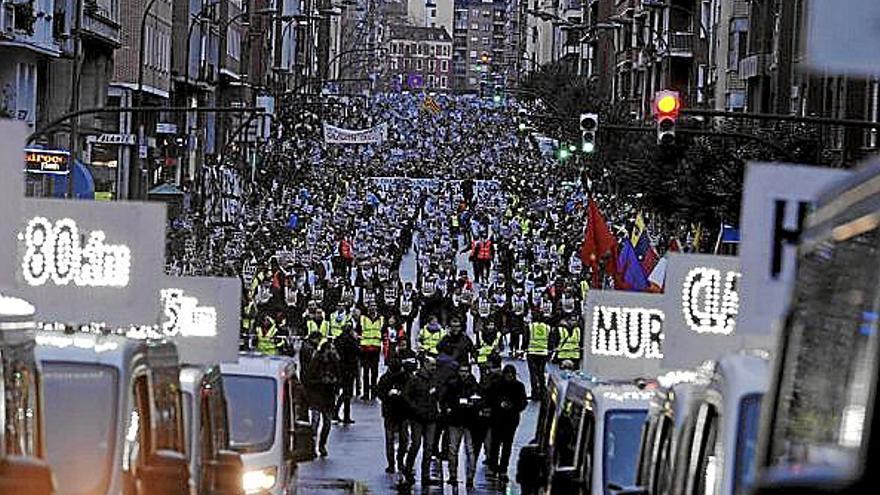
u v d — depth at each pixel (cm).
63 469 1897
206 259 11288
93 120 13075
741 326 1858
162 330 2739
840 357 1034
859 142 9862
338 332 8850
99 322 2358
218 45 19462
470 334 12138
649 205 11675
